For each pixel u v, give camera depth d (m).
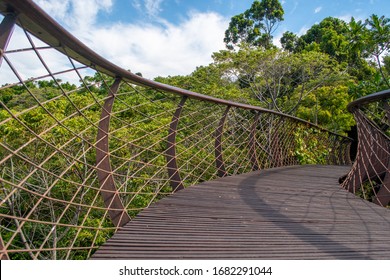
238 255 1.51
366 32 7.58
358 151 3.24
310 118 11.38
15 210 4.31
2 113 4.34
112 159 4.89
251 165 4.63
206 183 3.36
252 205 2.47
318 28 18.41
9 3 0.98
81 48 1.46
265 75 12.15
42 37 1.30
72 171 4.64
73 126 4.52
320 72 12.09
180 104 2.93
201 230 1.86
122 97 6.93
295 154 6.34
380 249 1.60
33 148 4.48
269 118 5.14
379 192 2.75
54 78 1.31
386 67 13.12
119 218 1.97
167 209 2.30
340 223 2.04
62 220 4.84
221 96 9.29
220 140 3.86
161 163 5.15
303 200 2.69
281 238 1.75
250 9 20.98
